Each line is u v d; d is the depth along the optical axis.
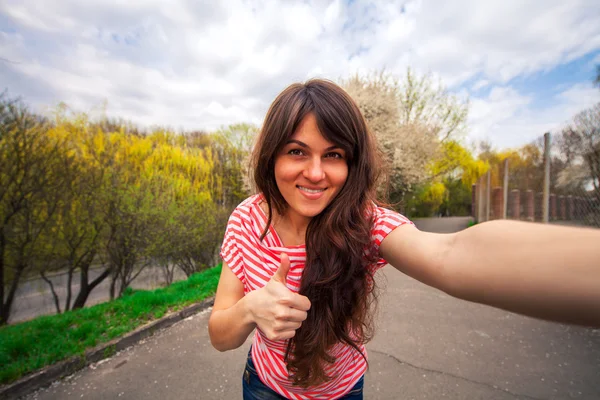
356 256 0.81
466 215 33.69
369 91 13.41
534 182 6.76
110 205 7.41
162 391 2.46
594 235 0.39
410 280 5.79
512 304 0.43
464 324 3.56
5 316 6.20
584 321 0.37
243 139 13.52
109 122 9.73
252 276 0.95
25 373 2.60
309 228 0.86
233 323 0.77
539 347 2.95
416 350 2.93
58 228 6.69
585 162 4.98
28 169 5.93
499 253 0.45
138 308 4.04
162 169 10.76
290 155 0.78
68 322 3.68
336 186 0.80
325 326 0.83
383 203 1.09
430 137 15.81
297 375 0.92
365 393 2.30
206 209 10.24
